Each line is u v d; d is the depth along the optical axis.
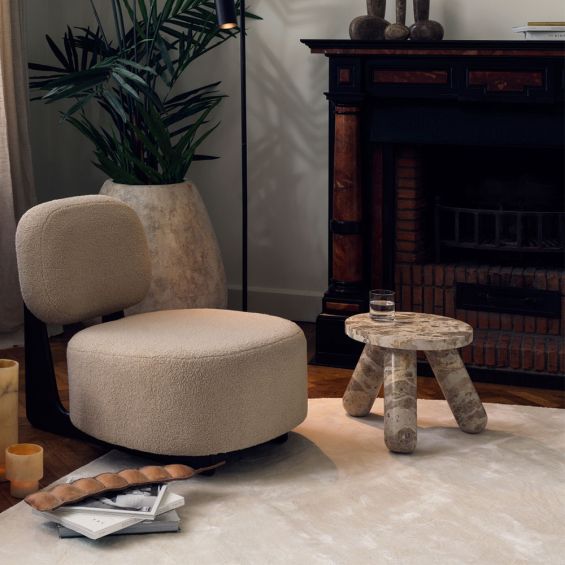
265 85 4.89
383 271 4.41
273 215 5.00
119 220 3.50
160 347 3.06
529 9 4.39
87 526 2.67
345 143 4.28
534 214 4.20
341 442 3.43
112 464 3.25
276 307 5.07
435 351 3.51
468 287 4.31
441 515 2.86
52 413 3.51
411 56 4.09
